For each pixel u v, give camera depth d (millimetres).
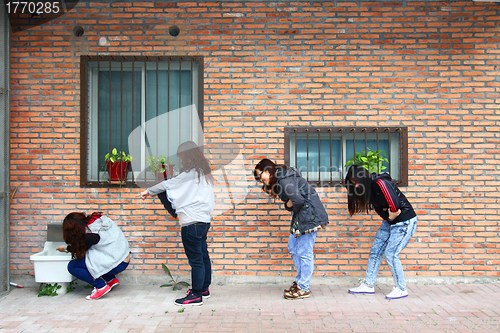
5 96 3893
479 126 4059
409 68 4059
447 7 4031
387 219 3543
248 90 4066
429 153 4074
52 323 3000
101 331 2850
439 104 4062
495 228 4047
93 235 3490
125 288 3908
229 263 4039
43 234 4035
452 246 4051
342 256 4043
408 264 4051
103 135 4176
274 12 4051
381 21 4051
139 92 4188
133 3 4047
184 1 4047
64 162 4047
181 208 3348
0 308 3344
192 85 4125
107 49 4066
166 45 4066
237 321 3041
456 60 4051
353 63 4059
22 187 4043
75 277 3705
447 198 4062
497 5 4016
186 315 3168
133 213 4035
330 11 4047
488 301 3486
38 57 4043
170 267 4031
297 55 4062
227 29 4055
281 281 4031
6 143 3893
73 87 4047
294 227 3475
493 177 4055
